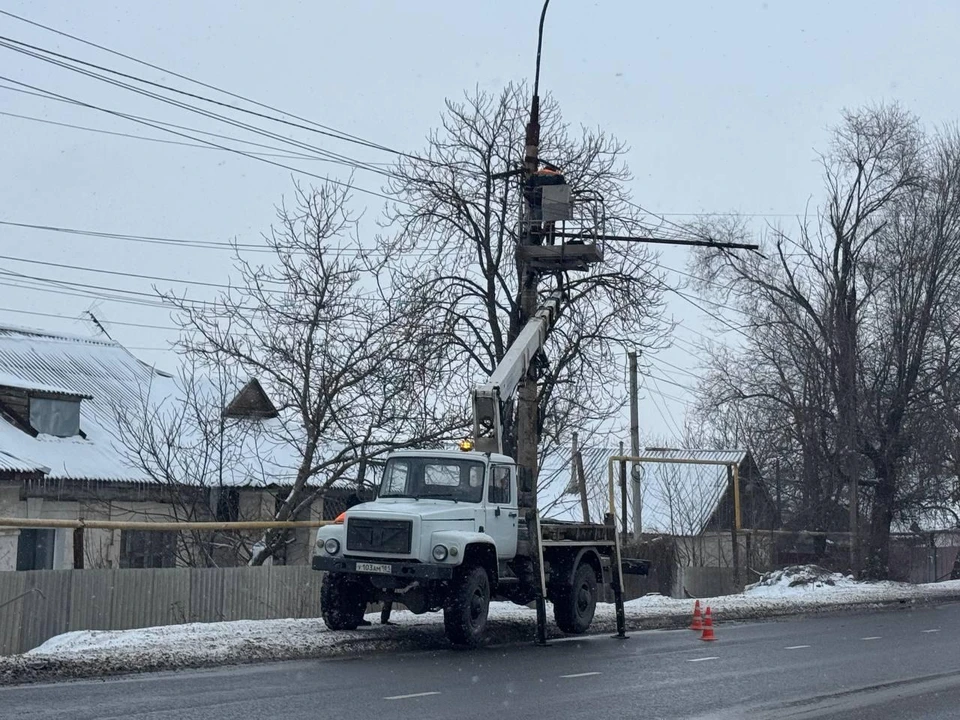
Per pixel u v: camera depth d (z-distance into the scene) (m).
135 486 27.83
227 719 9.47
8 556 24.67
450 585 15.45
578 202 23.80
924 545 42.88
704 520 40.34
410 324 24.53
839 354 37.59
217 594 17.58
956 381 36.91
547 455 29.75
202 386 29.86
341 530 15.82
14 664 11.98
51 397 28.14
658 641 17.62
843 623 22.16
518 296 27.06
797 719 10.38
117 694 10.80
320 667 13.18
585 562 18.75
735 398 41.81
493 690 11.61
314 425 22.66
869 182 38.56
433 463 16.84
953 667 14.61
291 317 22.89
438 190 27.67
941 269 37.09
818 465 39.16
